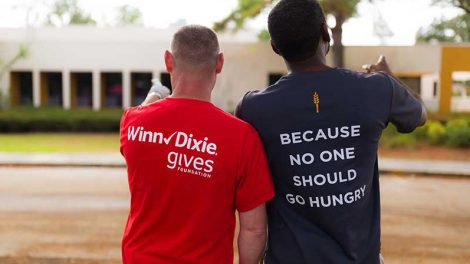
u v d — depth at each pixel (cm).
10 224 786
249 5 2195
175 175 204
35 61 2847
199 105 209
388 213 895
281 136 209
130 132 213
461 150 1816
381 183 1252
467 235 743
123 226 776
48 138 2256
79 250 646
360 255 208
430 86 2930
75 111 2669
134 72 2878
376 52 2566
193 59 208
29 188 1123
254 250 211
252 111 214
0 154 1673
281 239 214
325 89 207
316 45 210
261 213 210
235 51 2700
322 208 206
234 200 211
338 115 205
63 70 2845
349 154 206
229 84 2712
